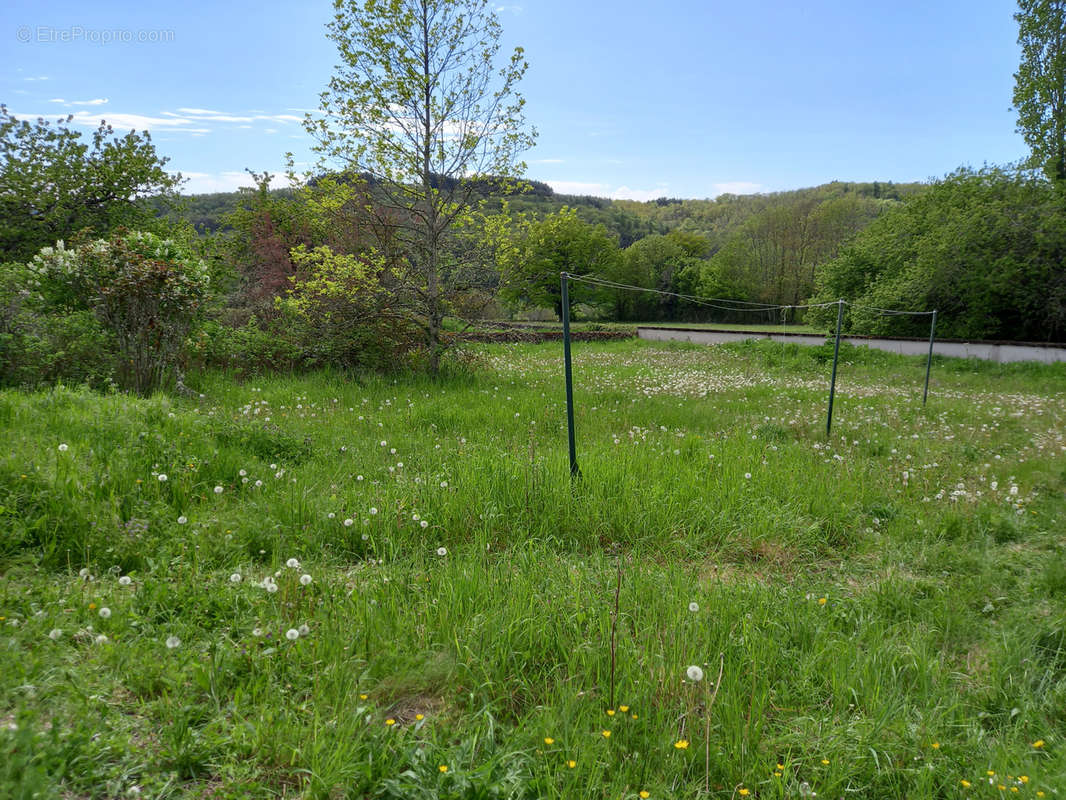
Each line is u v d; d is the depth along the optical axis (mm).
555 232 16094
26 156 15609
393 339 14180
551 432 9242
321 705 3008
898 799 2781
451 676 3297
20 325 9211
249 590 3916
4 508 4320
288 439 7070
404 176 14242
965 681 3676
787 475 7039
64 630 3309
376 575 4328
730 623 3975
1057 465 7895
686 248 77750
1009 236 24938
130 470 5449
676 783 2779
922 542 5680
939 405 12836
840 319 9703
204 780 2561
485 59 13844
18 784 2246
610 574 4578
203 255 16156
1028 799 2701
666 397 13031
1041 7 25453
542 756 2777
